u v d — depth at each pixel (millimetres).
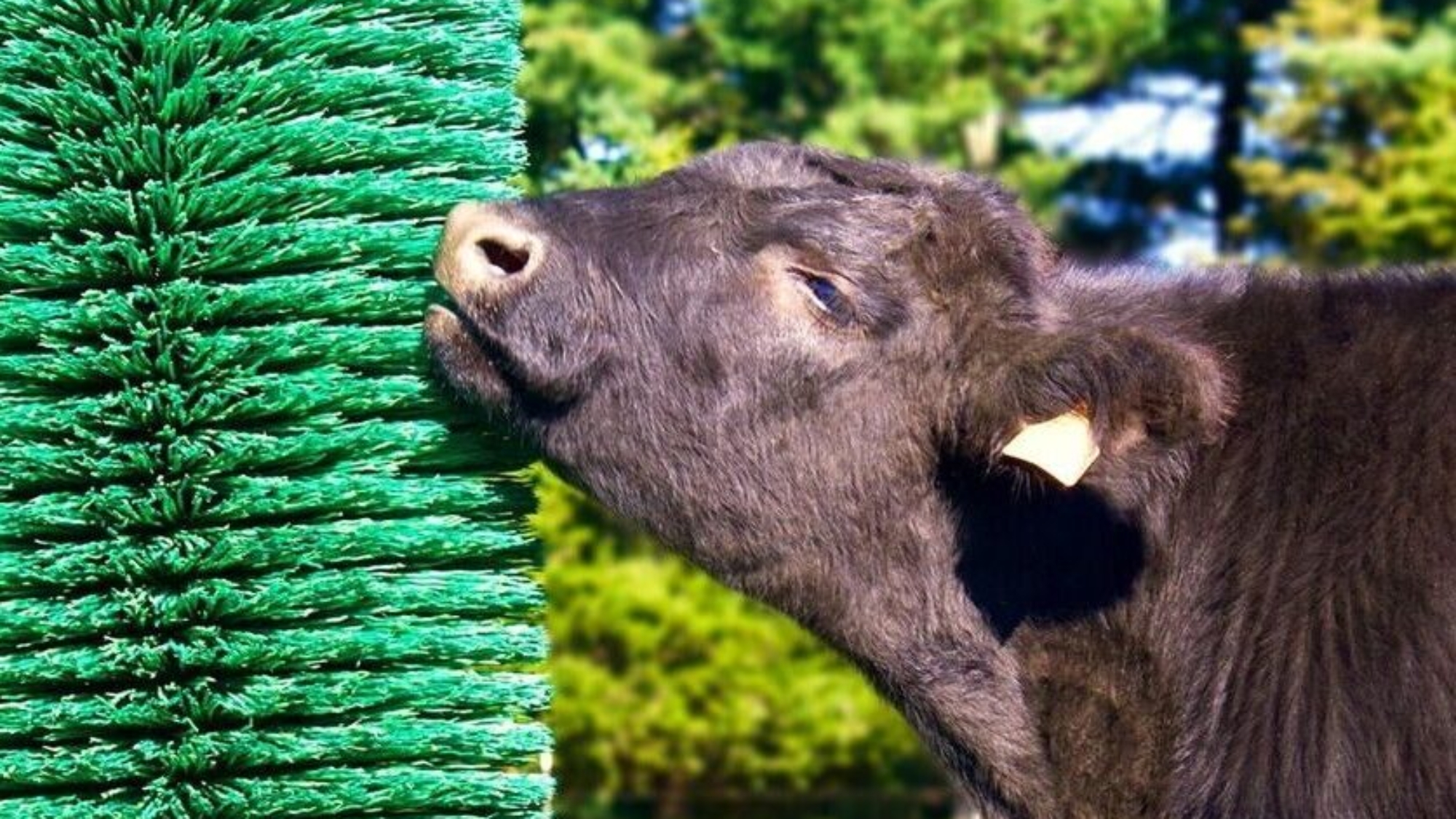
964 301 2264
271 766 2113
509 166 2213
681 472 2289
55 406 2080
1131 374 2123
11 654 2086
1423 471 2166
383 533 2127
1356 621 2152
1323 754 2146
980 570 2301
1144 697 2273
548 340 2232
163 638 2096
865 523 2303
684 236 2281
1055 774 2316
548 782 2172
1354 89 7879
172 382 2094
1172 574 2248
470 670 2174
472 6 2195
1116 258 2426
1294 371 2252
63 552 2080
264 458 2102
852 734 5809
